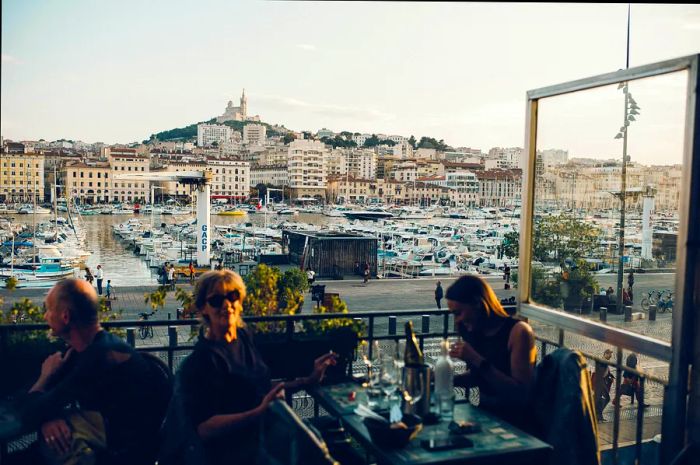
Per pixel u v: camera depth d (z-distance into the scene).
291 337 4.05
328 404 3.27
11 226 71.94
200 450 3.03
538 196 4.70
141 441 3.19
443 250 58.22
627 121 3.96
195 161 190.62
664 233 3.80
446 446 2.69
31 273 39.66
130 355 3.22
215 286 3.18
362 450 4.03
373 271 43.19
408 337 3.32
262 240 65.56
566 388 3.35
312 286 32.25
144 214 137.00
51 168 170.62
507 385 3.39
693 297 3.42
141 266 52.94
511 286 36.28
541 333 4.67
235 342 3.29
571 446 3.28
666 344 3.53
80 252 53.34
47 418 3.09
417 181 199.62
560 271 4.55
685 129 3.43
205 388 3.08
